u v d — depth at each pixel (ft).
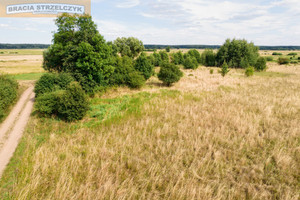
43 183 20.88
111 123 39.04
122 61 78.23
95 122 40.68
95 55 58.39
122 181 21.56
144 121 39.09
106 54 63.26
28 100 60.13
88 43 58.65
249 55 165.68
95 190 19.77
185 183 20.74
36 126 38.91
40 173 22.62
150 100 55.62
